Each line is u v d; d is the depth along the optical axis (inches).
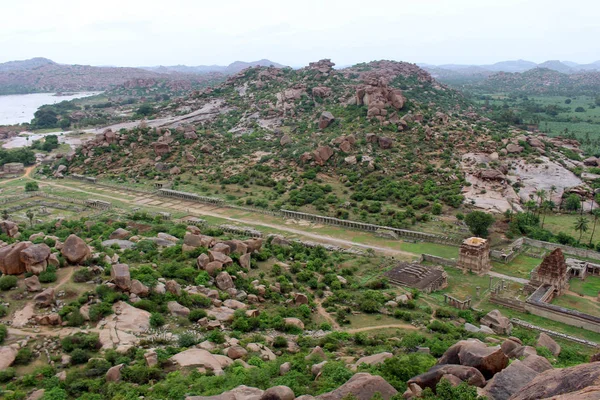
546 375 1286.9
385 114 7751.0
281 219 5620.1
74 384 1969.7
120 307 2642.7
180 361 2155.5
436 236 4879.4
